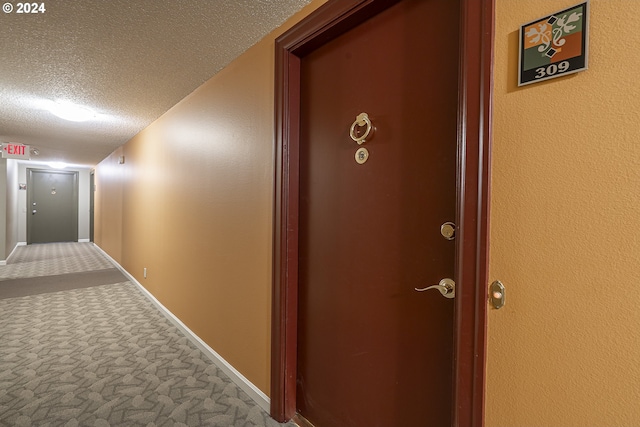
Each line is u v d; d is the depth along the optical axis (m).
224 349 2.19
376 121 1.29
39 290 4.15
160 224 3.39
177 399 1.87
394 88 1.23
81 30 1.68
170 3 1.47
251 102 1.91
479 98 0.88
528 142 0.81
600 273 0.72
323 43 1.53
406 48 1.19
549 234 0.78
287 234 1.64
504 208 0.86
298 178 1.68
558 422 0.78
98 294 4.00
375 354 1.30
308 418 1.64
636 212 0.67
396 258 1.23
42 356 2.36
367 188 1.33
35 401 1.82
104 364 2.26
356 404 1.38
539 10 0.79
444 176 1.08
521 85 0.82
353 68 1.39
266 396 1.79
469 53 0.90
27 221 8.45
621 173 0.69
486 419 0.89
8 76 2.28
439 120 1.09
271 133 1.75
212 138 2.34
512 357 0.85
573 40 0.74
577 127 0.74
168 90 2.59
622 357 0.69
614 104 0.70
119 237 5.44
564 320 0.77
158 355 2.41
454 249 1.06
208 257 2.40
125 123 3.65
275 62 1.67
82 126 3.78
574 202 0.75
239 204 2.04
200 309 2.53
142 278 4.08
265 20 1.62
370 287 1.32
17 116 3.34
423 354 1.14
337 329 1.47
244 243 1.99
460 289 0.92
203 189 2.47
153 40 1.80
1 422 1.64
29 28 1.66
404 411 1.20
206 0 1.45
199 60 2.06
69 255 6.94
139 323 3.06
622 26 0.69
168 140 3.13
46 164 8.05
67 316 3.21
